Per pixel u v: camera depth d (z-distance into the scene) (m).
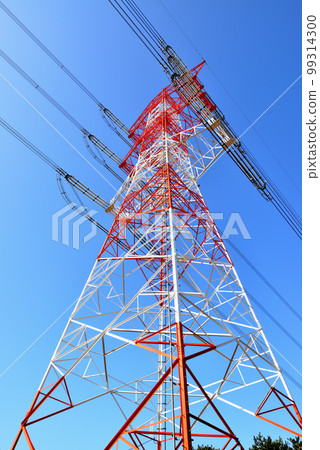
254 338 16.75
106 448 10.45
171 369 11.54
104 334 15.31
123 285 18.08
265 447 31.22
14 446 13.22
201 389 11.83
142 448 15.66
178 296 13.27
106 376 16.62
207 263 18.45
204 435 13.89
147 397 11.15
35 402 14.69
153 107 34.34
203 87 28.36
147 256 17.58
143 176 24.77
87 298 17.83
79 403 14.98
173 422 10.58
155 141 28.47
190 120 30.31
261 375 16.19
